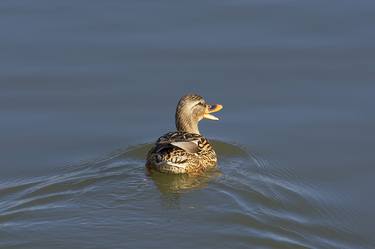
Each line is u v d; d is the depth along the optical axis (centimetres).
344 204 1742
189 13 2495
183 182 1800
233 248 1533
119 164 1891
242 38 2384
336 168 1884
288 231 1598
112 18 2470
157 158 1830
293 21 2452
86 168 1872
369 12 2486
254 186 1770
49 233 1586
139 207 1688
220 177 1828
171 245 1542
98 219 1631
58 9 2519
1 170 1877
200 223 1616
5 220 1633
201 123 2120
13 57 2298
